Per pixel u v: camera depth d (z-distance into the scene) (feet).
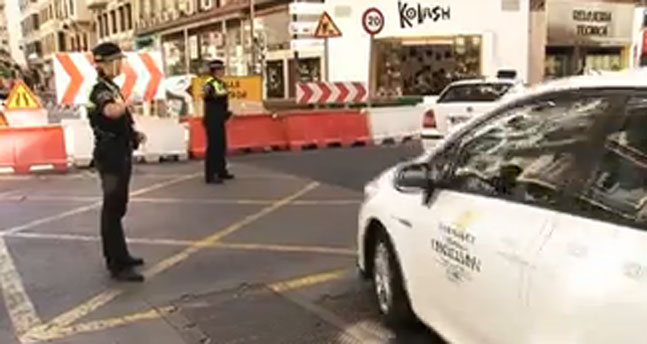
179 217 26.45
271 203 28.68
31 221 26.45
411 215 13.33
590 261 8.13
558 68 79.15
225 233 23.71
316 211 26.84
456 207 11.73
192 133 44.93
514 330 9.46
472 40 70.44
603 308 7.75
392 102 63.67
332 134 49.85
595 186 8.82
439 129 38.29
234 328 15.11
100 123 18.04
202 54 105.09
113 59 18.04
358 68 68.85
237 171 38.24
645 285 7.33
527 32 73.05
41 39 254.47
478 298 10.49
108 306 16.66
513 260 9.50
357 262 19.36
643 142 8.46
